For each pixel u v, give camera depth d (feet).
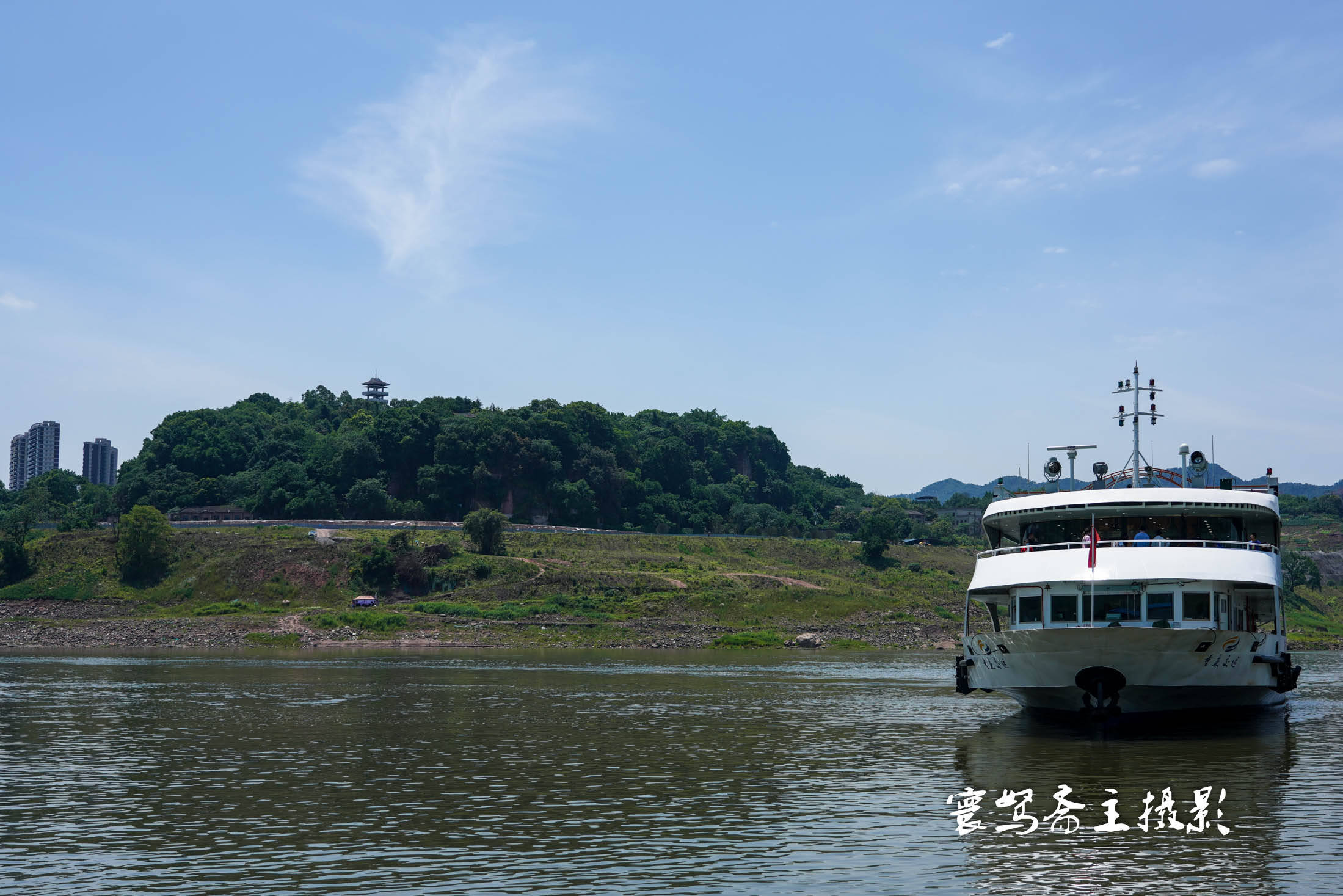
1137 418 198.59
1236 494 167.94
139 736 168.96
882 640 512.22
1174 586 156.76
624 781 128.57
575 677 300.81
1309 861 90.48
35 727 180.55
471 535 646.74
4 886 84.43
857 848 94.89
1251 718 176.65
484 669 329.31
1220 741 156.76
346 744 160.35
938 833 100.58
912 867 89.15
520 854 92.94
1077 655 150.41
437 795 119.24
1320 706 219.20
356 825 104.17
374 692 247.29
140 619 538.06
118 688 256.32
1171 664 148.36
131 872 88.02
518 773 133.90
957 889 83.20
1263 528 183.11
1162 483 203.00
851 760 143.64
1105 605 160.04
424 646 484.74
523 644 494.59
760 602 564.71
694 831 101.81
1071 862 90.33
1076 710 162.91
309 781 128.16
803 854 92.94
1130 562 158.10
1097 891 82.53
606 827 103.30
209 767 138.92
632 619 540.93
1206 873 87.35
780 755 149.28
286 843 96.99
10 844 97.09
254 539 631.15
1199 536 174.70
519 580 597.93
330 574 586.04
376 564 589.73
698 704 224.33
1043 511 174.09
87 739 165.48
